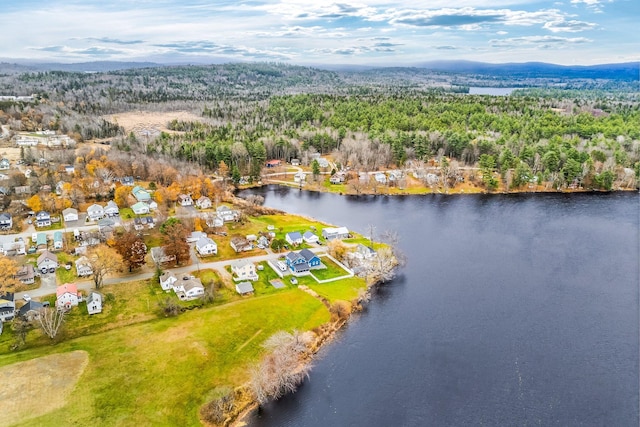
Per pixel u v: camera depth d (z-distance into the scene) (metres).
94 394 80.06
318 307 109.00
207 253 134.00
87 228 152.25
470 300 114.81
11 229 149.12
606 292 118.88
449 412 79.81
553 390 84.56
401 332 101.94
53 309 101.44
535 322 105.50
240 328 99.50
